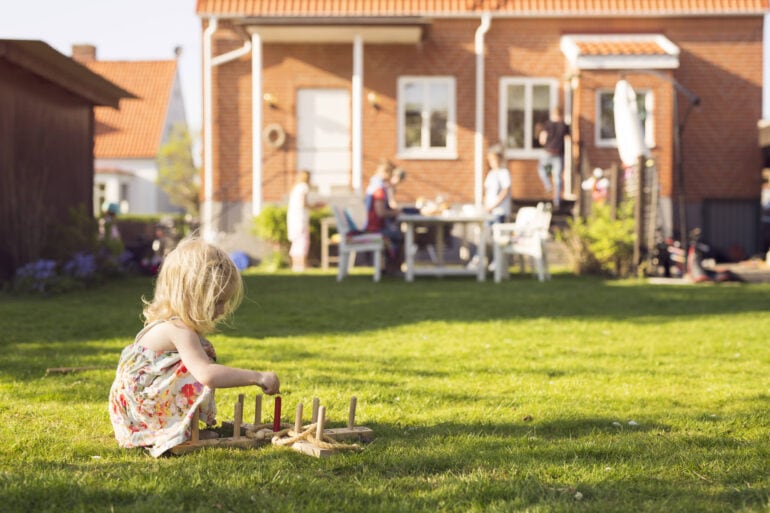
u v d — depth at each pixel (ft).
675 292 40.60
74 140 52.34
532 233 47.88
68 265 43.06
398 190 68.69
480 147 68.49
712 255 68.03
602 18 68.13
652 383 18.95
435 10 67.92
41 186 46.65
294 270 58.70
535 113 68.69
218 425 14.66
